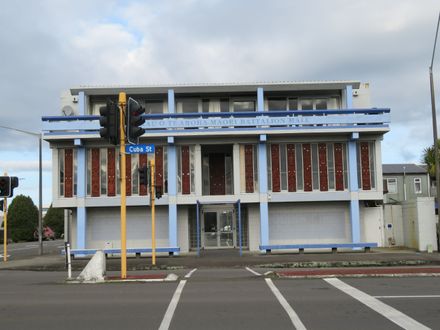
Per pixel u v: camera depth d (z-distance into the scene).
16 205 75.38
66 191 31.06
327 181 31.36
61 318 9.83
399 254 27.38
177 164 31.28
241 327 8.77
